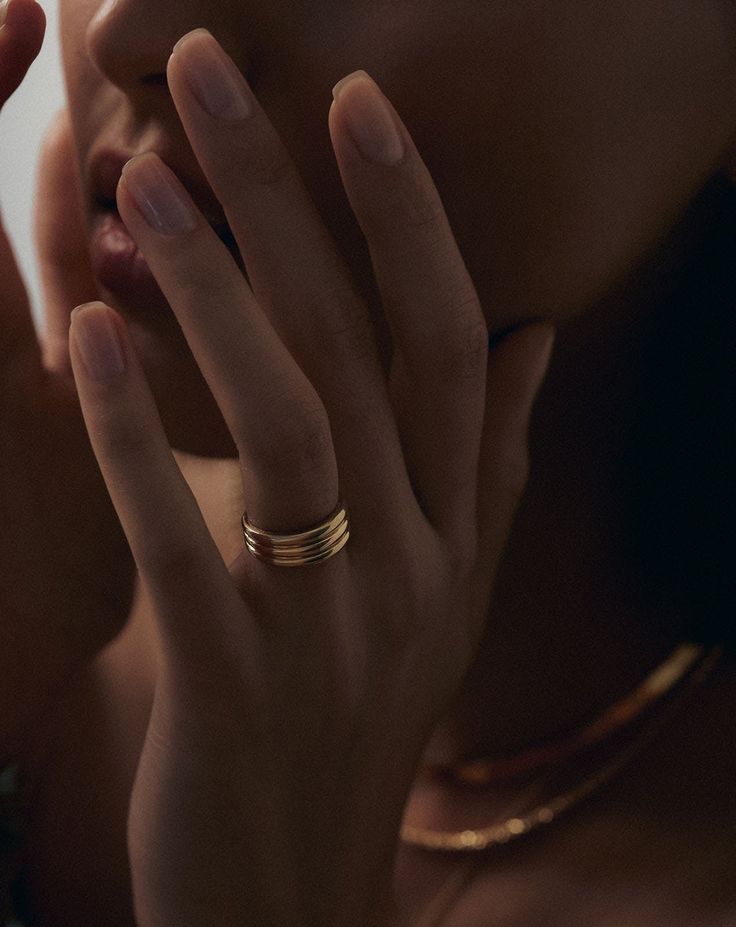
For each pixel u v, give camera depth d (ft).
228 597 1.13
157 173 1.03
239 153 1.06
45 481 1.48
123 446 1.07
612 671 1.49
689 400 1.41
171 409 1.20
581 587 1.46
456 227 1.15
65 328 1.50
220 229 1.12
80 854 1.64
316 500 1.11
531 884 1.43
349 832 1.25
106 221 1.18
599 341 1.33
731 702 1.47
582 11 1.10
